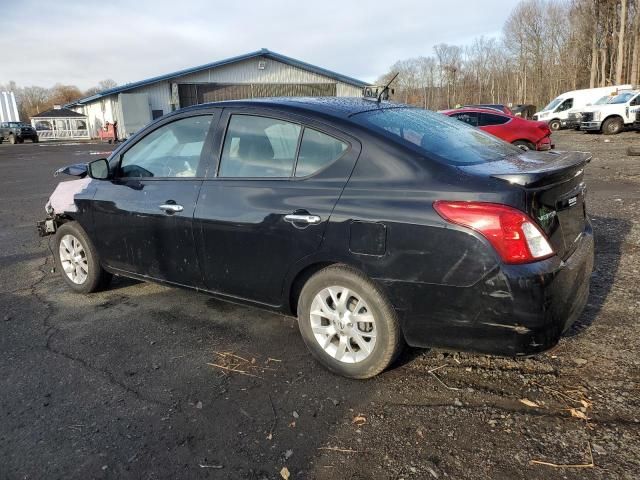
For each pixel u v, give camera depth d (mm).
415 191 2758
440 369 3178
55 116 50656
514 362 3209
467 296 2621
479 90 81375
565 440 2488
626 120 23938
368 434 2605
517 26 71125
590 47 60969
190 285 3855
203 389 3080
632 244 5457
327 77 36125
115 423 2770
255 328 3912
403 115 3504
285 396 2979
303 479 2320
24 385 3174
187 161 3820
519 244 2516
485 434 2562
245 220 3342
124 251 4238
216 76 34562
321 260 3051
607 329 3553
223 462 2447
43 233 4961
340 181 3012
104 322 4105
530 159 3217
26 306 4500
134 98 33844
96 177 4227
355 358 3078
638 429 2529
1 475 2398
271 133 3387
